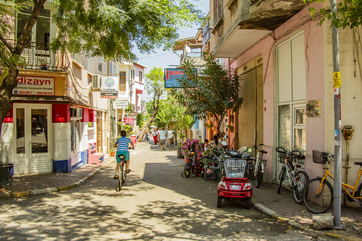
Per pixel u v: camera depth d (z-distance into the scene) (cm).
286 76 838
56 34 1075
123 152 883
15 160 1047
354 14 488
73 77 1186
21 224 533
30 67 1038
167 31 909
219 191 641
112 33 864
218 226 529
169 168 1325
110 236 473
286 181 840
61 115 1098
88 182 985
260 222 553
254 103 1093
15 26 973
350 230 486
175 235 479
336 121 505
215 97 1112
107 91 1594
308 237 471
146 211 626
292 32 772
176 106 2289
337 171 502
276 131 896
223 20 1060
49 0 993
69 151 1134
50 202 704
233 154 714
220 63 1677
